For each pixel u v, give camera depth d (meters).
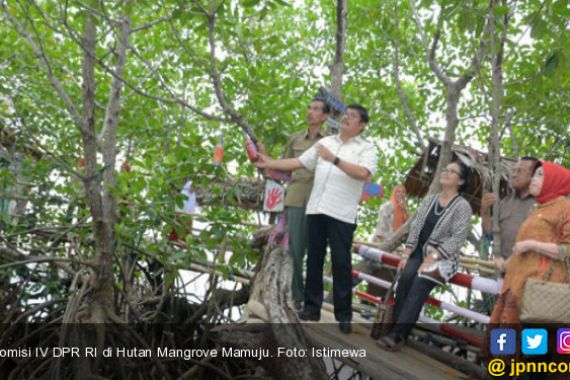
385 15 7.38
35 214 5.93
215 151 5.04
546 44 6.12
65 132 6.81
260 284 4.65
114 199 5.09
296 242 4.69
